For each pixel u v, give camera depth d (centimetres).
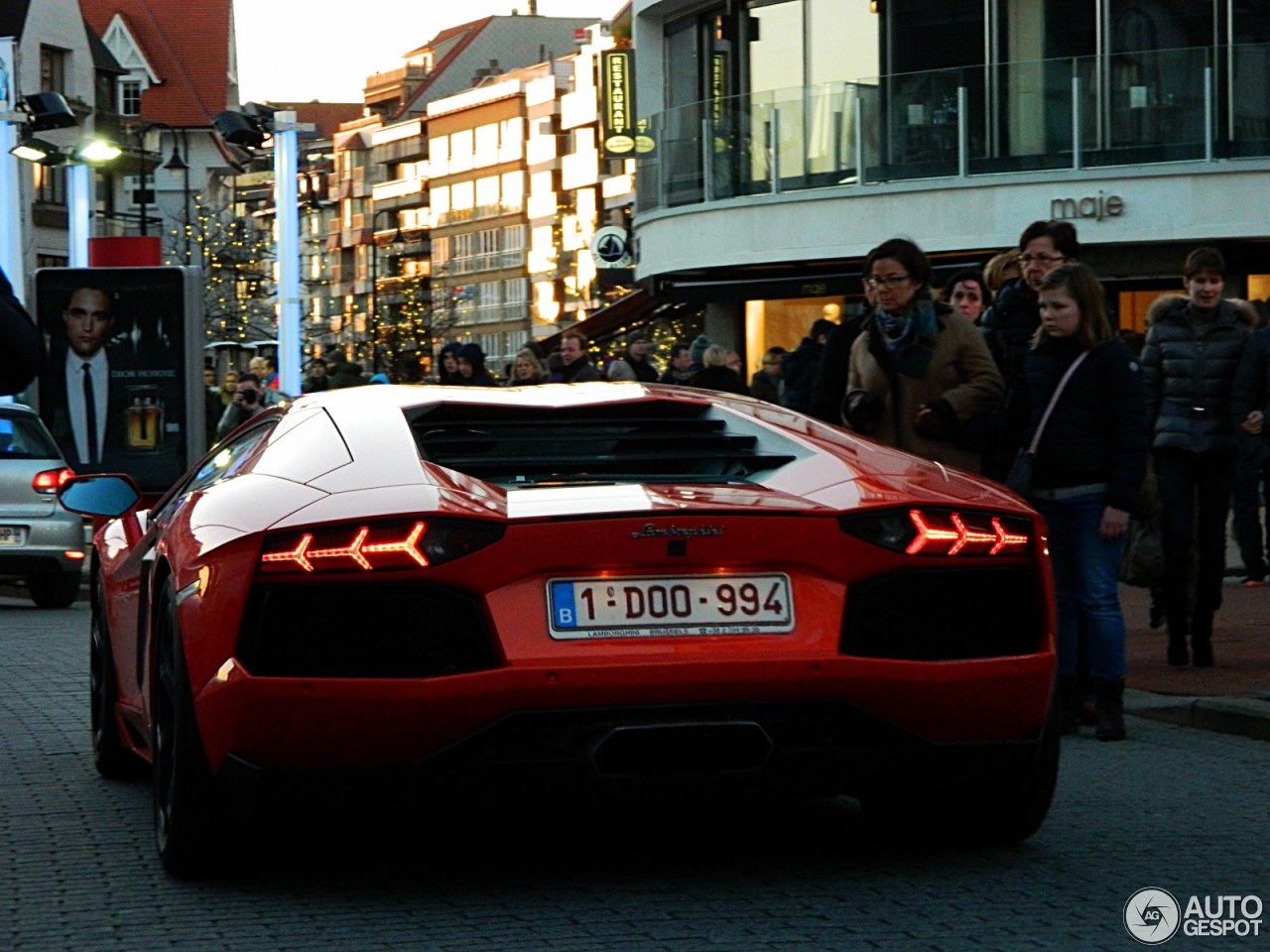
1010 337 976
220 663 543
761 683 538
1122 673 896
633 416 662
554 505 546
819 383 954
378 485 559
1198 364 1120
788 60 3222
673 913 542
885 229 2898
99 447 2384
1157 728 937
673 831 660
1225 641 1241
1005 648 573
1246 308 1129
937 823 626
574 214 12506
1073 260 964
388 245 15962
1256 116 2683
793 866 605
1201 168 2688
